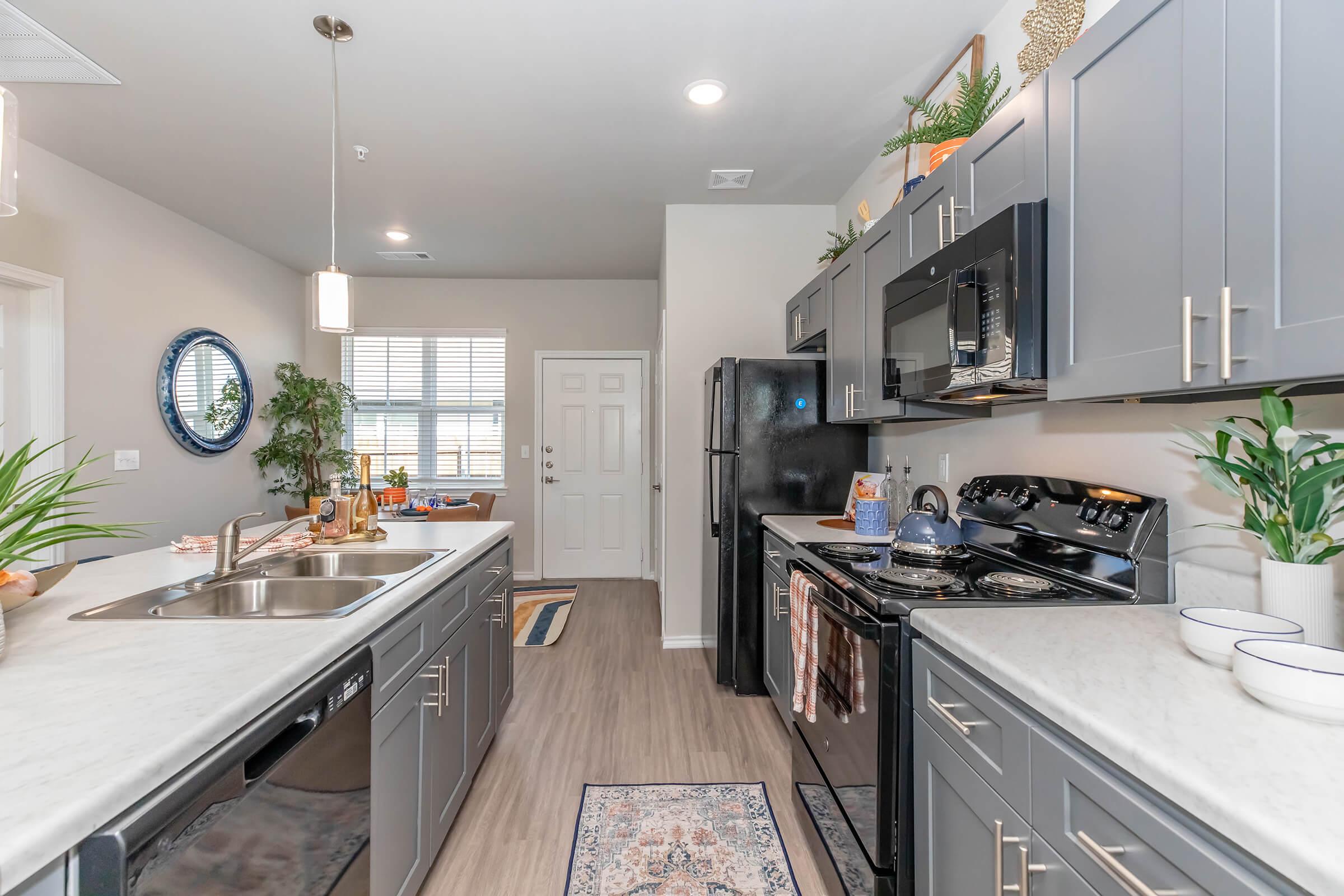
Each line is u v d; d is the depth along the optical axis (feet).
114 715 2.58
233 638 3.58
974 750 3.43
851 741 4.79
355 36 6.68
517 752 7.73
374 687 4.10
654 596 15.20
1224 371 2.82
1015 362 4.19
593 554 17.24
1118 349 3.53
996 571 5.45
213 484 12.96
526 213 12.07
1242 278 2.77
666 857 5.79
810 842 5.87
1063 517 5.15
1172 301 3.17
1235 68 2.80
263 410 14.58
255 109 8.18
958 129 5.98
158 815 2.24
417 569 5.45
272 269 14.99
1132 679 2.91
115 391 10.56
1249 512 3.43
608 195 11.16
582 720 8.63
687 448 11.62
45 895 1.98
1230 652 2.99
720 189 10.89
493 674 7.48
